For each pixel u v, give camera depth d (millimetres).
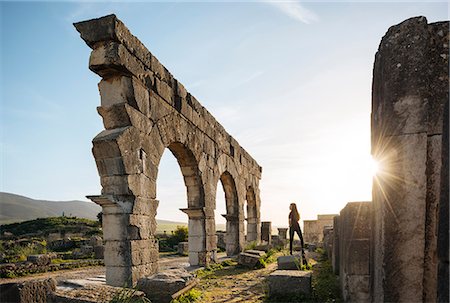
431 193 3207
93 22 7559
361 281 5344
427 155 3240
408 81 3342
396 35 3447
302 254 10133
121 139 7441
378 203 3525
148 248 8211
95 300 4559
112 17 7465
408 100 3326
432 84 3309
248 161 20391
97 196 7383
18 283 4590
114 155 7500
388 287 3279
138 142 8141
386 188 3381
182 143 10859
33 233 31766
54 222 35594
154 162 8867
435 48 3348
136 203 7812
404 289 3213
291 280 6484
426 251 3184
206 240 12234
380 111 3584
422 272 3170
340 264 6906
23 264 13172
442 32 3348
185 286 6883
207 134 13211
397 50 3420
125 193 7504
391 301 3248
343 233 6199
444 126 2689
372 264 3949
